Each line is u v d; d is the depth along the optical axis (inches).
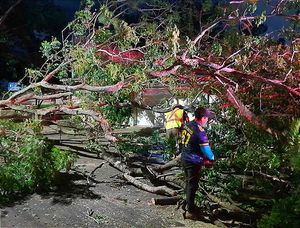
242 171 293.6
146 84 313.0
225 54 337.1
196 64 278.5
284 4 323.3
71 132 414.0
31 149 253.4
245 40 327.9
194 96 333.4
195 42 305.7
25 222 218.5
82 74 311.3
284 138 262.5
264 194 267.9
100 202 253.3
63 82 361.7
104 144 366.6
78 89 307.7
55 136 407.5
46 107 360.8
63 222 221.9
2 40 643.5
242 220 249.3
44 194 258.2
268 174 282.4
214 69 284.2
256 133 282.2
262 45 315.9
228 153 290.7
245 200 264.1
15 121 360.8
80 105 336.8
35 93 337.7
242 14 336.8
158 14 410.6
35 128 285.4
